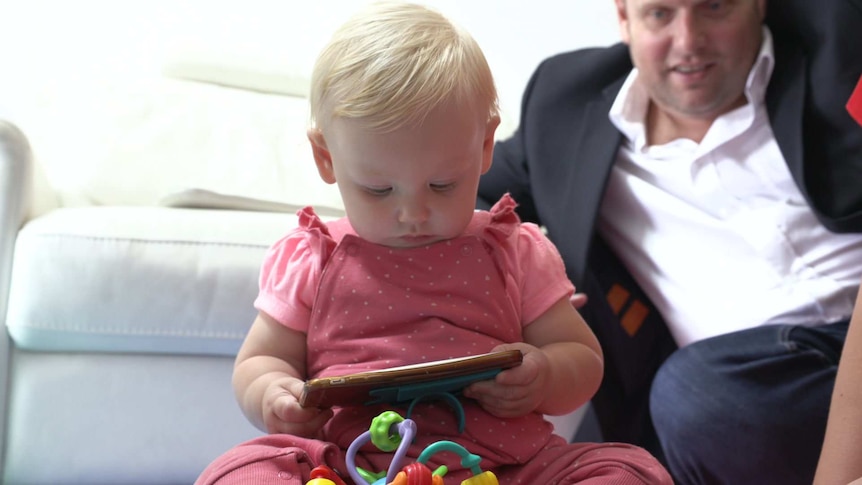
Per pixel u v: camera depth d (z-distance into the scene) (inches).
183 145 64.5
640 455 33.9
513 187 62.9
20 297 49.6
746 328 55.1
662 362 59.2
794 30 55.6
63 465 50.8
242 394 36.4
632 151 59.7
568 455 34.4
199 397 51.8
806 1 54.2
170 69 75.9
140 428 51.4
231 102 70.0
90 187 61.8
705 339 54.2
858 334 36.3
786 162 53.9
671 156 58.2
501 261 37.3
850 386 36.0
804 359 50.9
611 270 60.2
